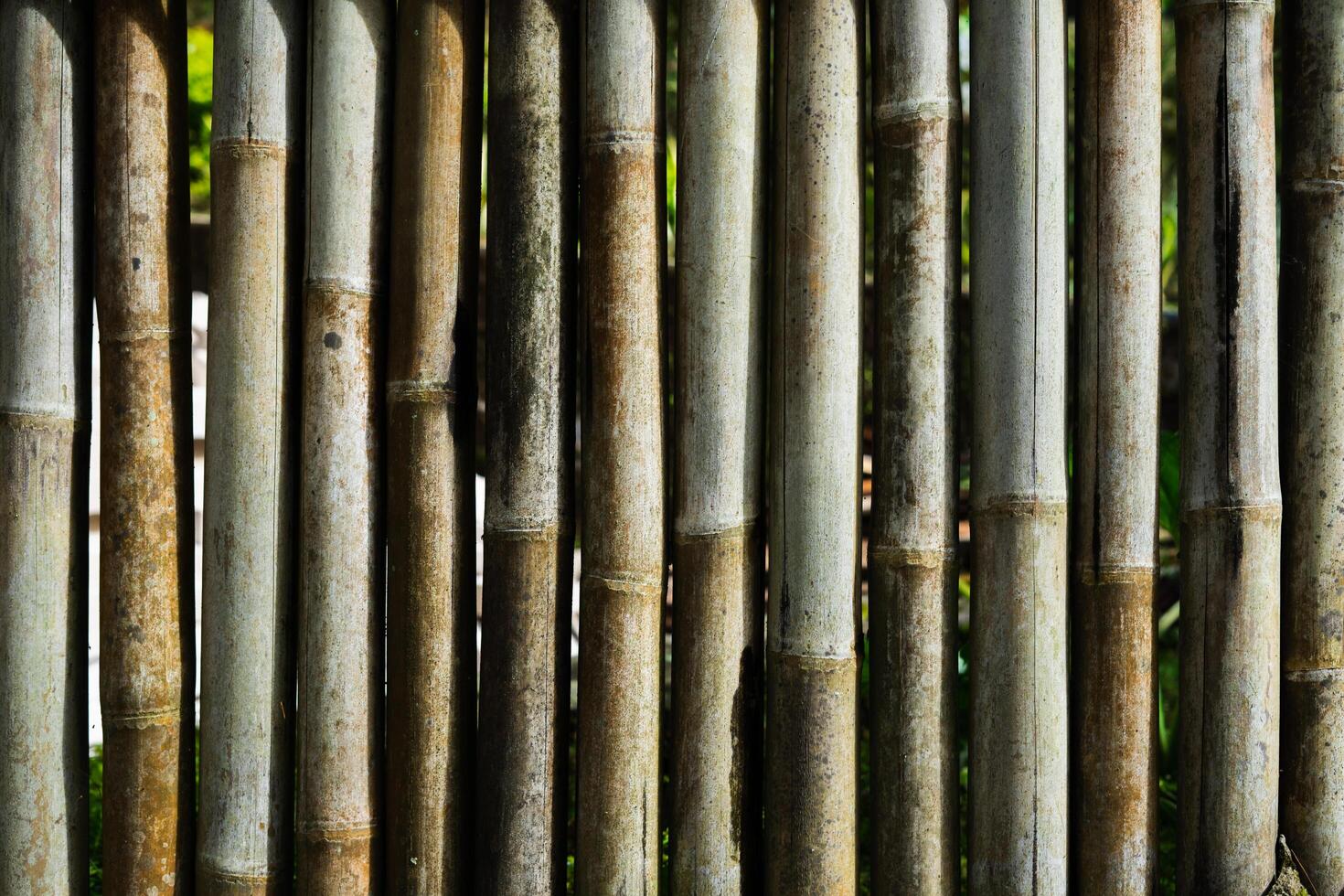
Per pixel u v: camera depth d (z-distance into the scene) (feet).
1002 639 4.13
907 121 4.13
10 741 4.34
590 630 4.23
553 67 4.25
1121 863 4.14
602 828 4.22
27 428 4.32
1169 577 6.98
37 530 4.34
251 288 4.26
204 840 4.37
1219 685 4.13
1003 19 4.07
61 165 4.35
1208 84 4.10
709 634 4.21
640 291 4.19
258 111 4.26
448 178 4.23
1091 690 4.16
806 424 4.12
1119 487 4.10
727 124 4.16
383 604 4.41
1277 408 4.20
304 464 4.28
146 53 4.34
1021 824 4.12
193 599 4.50
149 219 4.34
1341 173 4.10
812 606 4.15
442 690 4.26
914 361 4.14
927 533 4.16
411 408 4.22
